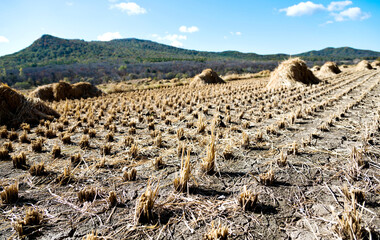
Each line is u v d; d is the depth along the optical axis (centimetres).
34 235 201
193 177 289
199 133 506
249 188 275
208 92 1288
